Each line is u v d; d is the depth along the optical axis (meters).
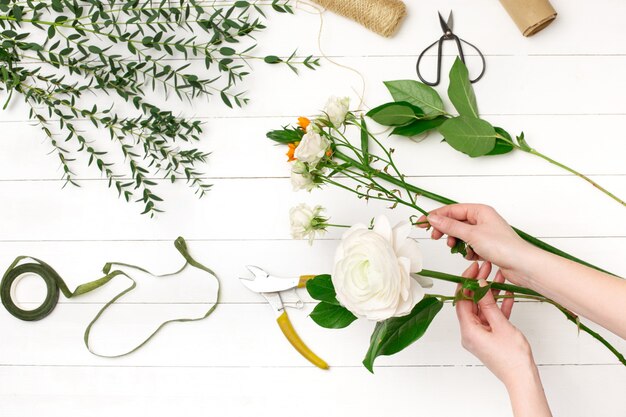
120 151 1.21
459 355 1.19
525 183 1.19
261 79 1.20
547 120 1.19
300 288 1.19
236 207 1.21
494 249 0.95
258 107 1.20
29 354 1.22
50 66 1.21
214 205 1.21
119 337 1.22
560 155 1.19
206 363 1.21
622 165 1.19
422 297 0.93
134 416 1.21
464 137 1.11
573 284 0.91
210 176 1.21
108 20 1.16
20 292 1.23
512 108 1.19
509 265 0.96
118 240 1.22
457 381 1.19
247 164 1.20
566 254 1.10
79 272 1.22
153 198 1.18
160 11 1.14
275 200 1.20
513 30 1.19
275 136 1.17
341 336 1.19
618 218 1.18
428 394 1.19
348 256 0.90
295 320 1.20
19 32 1.21
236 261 1.21
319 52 1.20
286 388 1.20
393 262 0.89
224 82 1.20
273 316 1.20
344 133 1.20
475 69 1.19
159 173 1.21
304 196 1.20
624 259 1.18
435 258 1.19
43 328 1.22
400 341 0.97
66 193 1.22
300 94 1.20
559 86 1.19
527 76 1.19
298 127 1.20
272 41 1.20
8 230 1.22
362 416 1.19
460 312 0.99
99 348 1.22
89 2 1.16
